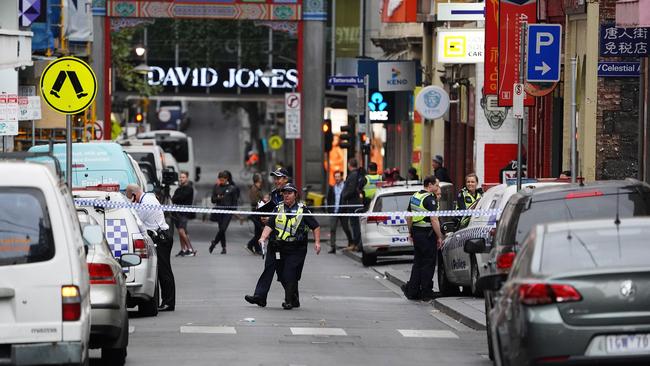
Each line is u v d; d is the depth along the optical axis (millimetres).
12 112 61844
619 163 78250
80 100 50500
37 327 30469
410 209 64625
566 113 85625
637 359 28578
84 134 105500
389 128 164875
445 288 64812
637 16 53719
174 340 45969
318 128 138750
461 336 48938
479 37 97688
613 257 30062
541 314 28859
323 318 54406
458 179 123812
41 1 92750
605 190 39656
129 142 121938
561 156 90000
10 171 30766
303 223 58219
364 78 124312
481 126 105188
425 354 43344
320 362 40812
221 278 76438
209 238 120625
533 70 57906
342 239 121312
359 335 48531
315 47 137125
